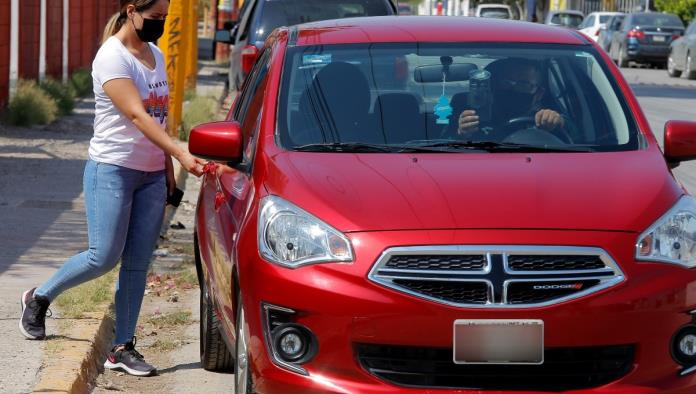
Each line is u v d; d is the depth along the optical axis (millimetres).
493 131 9797
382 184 8484
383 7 26609
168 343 11984
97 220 10344
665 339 7910
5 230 16297
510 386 7855
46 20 36344
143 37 10117
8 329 11250
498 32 11016
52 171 21984
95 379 10625
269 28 26172
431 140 9633
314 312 7855
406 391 7762
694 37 55656
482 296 7781
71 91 34906
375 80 10172
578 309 7750
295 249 8047
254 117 10438
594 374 7887
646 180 8711
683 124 9750
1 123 28547
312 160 9016
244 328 8375
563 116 9992
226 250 9273
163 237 17406
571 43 10891
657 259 7980
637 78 55719
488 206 8133
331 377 7863
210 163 10641
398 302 7734
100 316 11906
